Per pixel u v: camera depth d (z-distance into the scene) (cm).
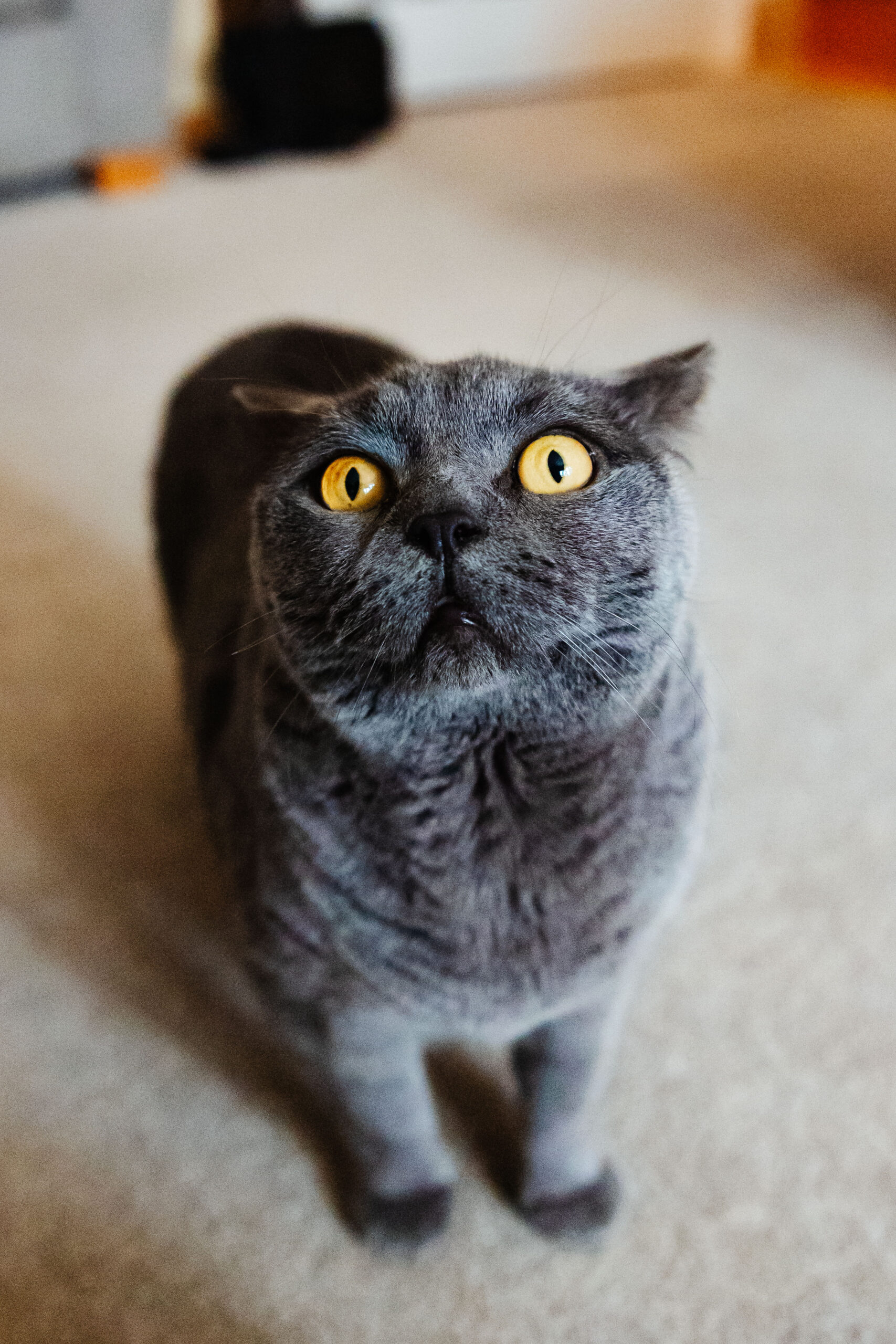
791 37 206
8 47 125
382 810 36
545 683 34
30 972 51
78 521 77
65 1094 47
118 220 133
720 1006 49
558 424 35
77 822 57
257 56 151
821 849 54
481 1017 39
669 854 38
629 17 189
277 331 55
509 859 36
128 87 136
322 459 36
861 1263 42
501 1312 41
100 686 64
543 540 34
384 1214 43
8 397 93
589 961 38
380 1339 40
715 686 50
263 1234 43
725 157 146
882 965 50
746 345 96
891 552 71
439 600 34
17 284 115
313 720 37
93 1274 42
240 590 45
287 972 39
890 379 91
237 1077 47
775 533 73
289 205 137
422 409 35
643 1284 42
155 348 100
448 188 140
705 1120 45
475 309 105
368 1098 41
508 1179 45
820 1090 46
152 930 52
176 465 54
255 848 39
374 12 167
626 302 105
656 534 35
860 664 63
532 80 190
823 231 120
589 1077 41
